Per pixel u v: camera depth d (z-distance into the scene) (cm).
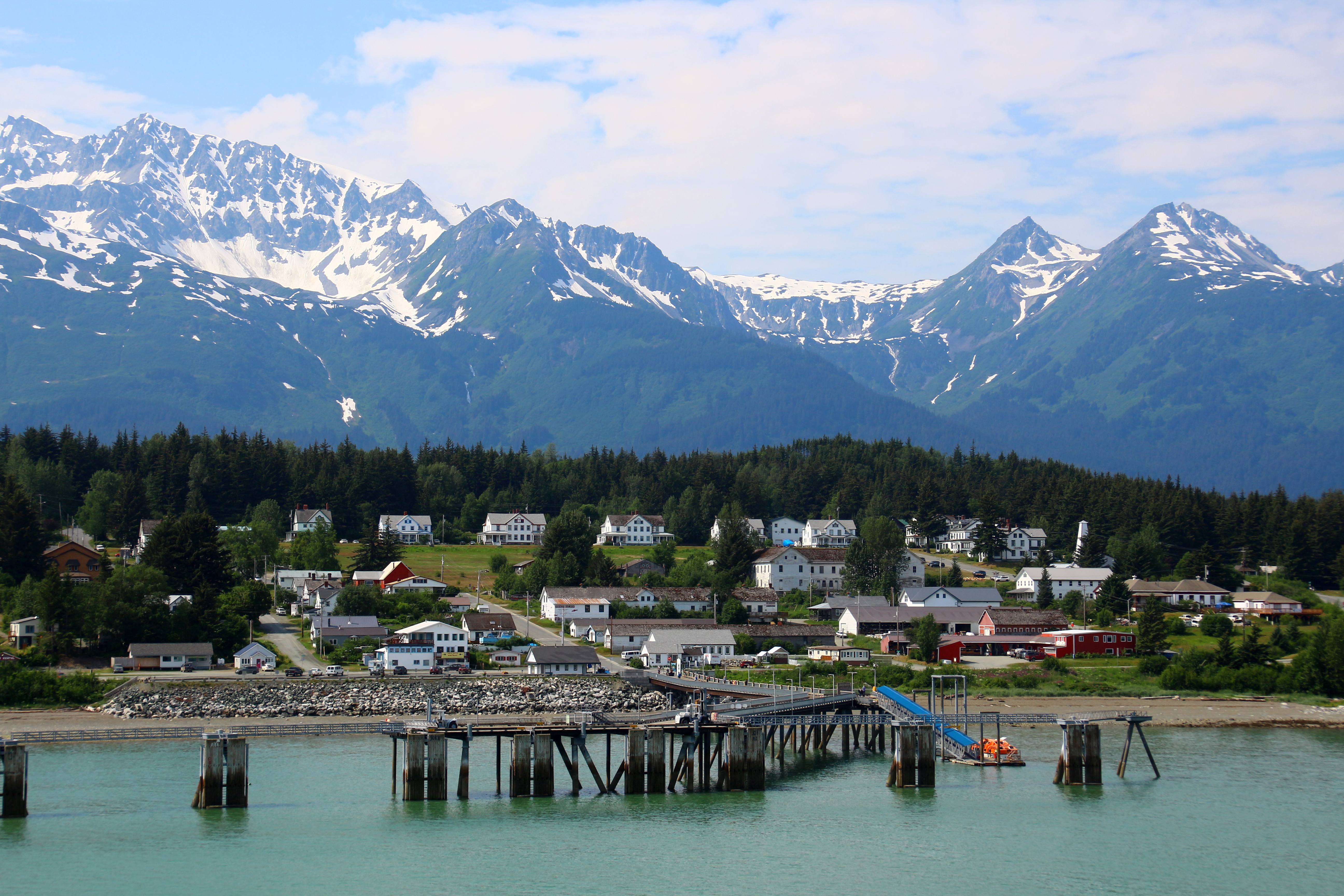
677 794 12400
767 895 9550
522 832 10894
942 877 10019
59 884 9419
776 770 14100
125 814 11338
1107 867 10306
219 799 11519
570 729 12188
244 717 16400
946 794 12638
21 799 11138
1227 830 11388
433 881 9669
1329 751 15150
